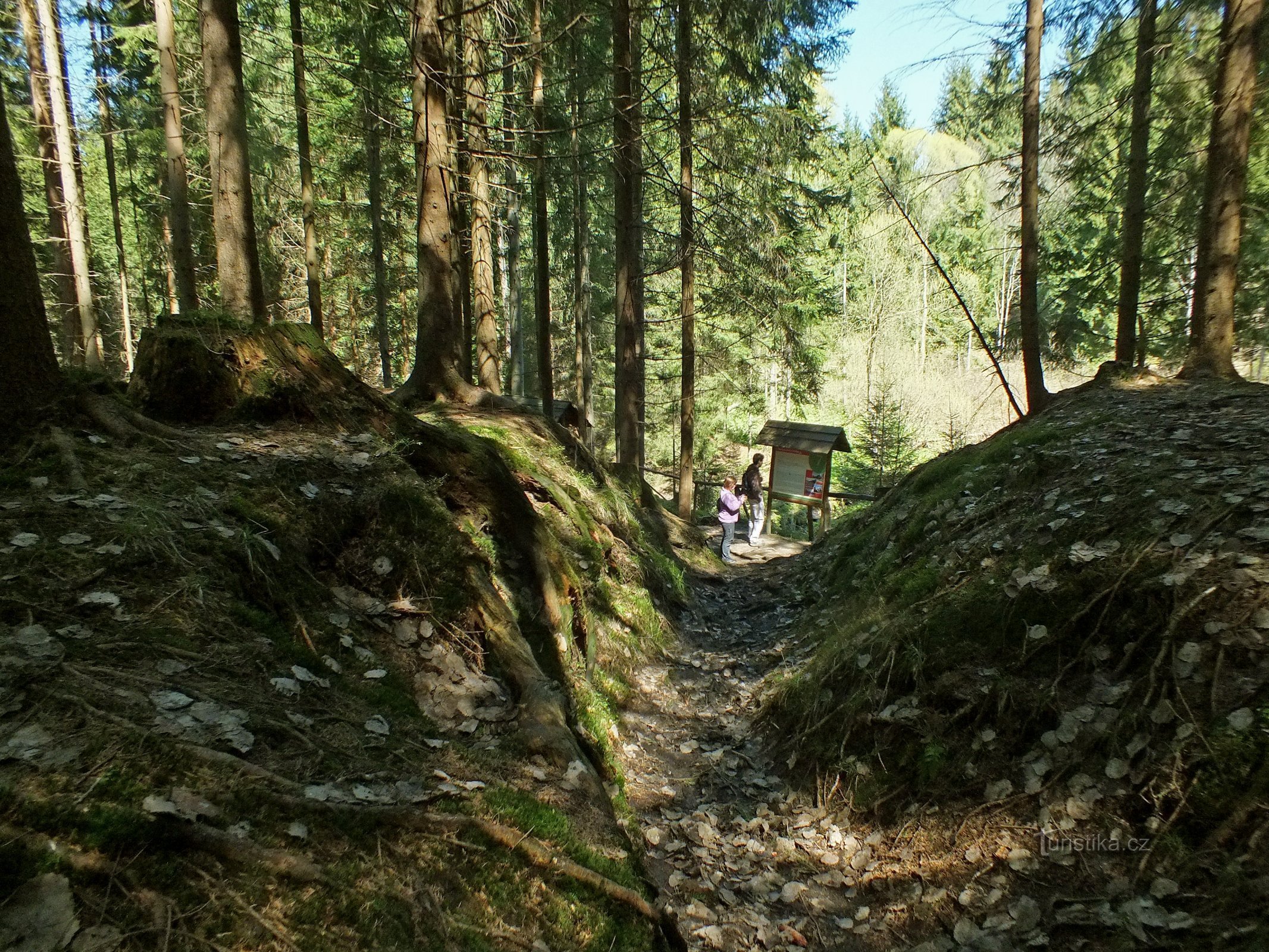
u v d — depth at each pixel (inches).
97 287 1058.1
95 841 71.8
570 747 144.0
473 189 467.8
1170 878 118.5
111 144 735.1
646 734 226.2
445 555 167.3
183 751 87.8
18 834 68.7
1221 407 269.0
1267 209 455.5
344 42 574.2
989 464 306.7
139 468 140.6
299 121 610.5
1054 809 142.9
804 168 644.1
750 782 201.2
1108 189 589.9
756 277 616.1
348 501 163.5
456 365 374.9
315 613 137.6
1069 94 473.7
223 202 369.7
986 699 170.9
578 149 606.2
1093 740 147.5
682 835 173.8
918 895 144.2
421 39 329.1
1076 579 181.0
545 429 374.9
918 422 1259.2
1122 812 133.3
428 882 93.4
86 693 89.9
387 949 80.7
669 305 1008.2
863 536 386.6
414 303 1263.5
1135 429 263.0
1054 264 610.5
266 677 112.5
